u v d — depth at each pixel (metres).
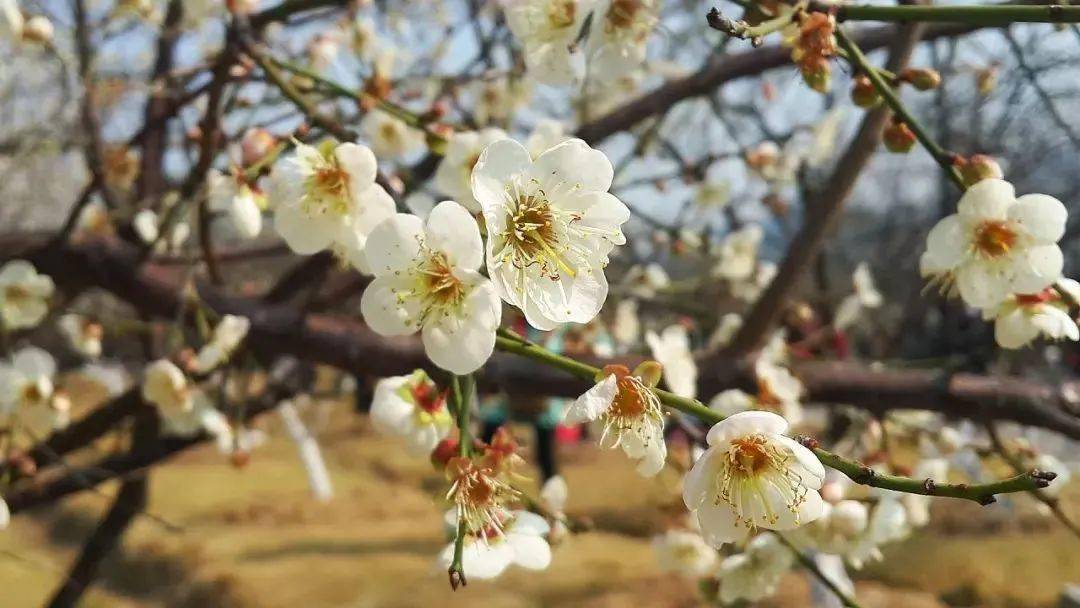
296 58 0.41
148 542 1.01
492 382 0.31
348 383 0.70
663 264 0.71
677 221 0.57
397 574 0.90
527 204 0.19
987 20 0.21
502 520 0.21
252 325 0.32
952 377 0.32
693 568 0.34
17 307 0.34
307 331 0.32
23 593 0.85
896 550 0.91
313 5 0.29
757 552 0.29
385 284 0.19
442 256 0.19
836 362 0.35
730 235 0.55
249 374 0.42
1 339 0.40
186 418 0.37
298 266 0.38
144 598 0.90
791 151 0.52
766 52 0.39
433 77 0.42
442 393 0.22
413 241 0.19
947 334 0.66
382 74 0.33
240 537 1.03
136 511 0.45
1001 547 0.91
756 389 0.33
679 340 0.31
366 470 1.42
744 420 0.18
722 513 0.19
